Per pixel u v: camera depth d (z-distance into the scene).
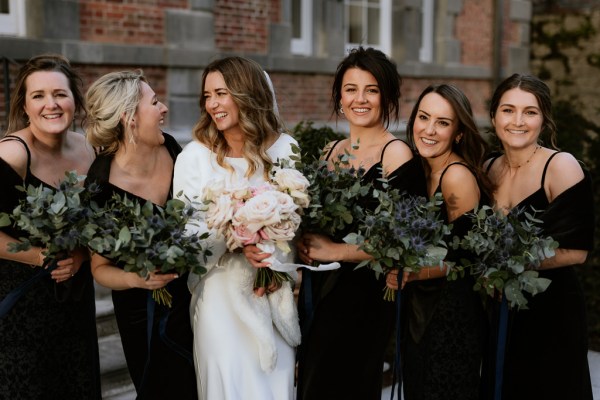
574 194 2.81
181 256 2.43
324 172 2.71
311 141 4.24
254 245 2.55
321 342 2.89
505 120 2.88
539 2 10.65
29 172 2.76
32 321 2.76
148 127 2.70
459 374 2.93
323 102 8.02
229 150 2.80
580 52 10.34
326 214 2.73
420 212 2.67
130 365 2.83
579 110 6.82
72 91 2.88
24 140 2.79
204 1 6.56
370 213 2.76
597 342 5.14
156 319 2.75
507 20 10.23
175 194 2.74
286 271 2.62
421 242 2.57
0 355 2.74
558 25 10.47
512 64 10.37
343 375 2.88
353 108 2.92
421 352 2.96
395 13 8.91
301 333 2.92
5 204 2.68
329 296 2.91
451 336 2.92
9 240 2.67
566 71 10.47
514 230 2.67
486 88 10.19
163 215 2.45
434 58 9.51
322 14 8.00
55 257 2.60
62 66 2.85
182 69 6.50
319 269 2.64
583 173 2.84
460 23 9.63
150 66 6.30
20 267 2.79
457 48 9.58
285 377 2.76
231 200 2.52
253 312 2.68
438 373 2.93
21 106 2.85
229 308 2.70
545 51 10.62
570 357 2.88
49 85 2.76
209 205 2.54
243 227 2.51
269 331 2.68
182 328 2.80
